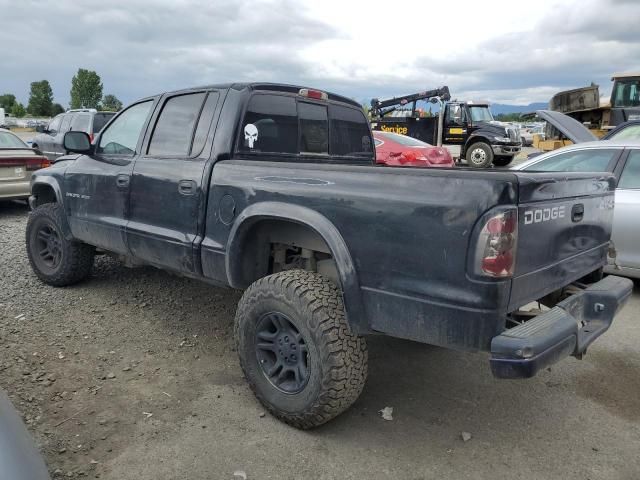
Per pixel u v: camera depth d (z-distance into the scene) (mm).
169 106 4156
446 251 2477
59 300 5039
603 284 3285
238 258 3402
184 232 3795
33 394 3375
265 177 3240
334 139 4555
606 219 3455
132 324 4559
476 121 21156
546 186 2607
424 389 3674
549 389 3697
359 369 2900
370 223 2730
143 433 3037
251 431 3092
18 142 9906
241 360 3279
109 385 3549
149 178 4059
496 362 2377
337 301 2924
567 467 2836
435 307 2527
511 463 2865
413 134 21672
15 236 7676
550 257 2766
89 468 2725
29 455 1824
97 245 4762
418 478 2730
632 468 2834
